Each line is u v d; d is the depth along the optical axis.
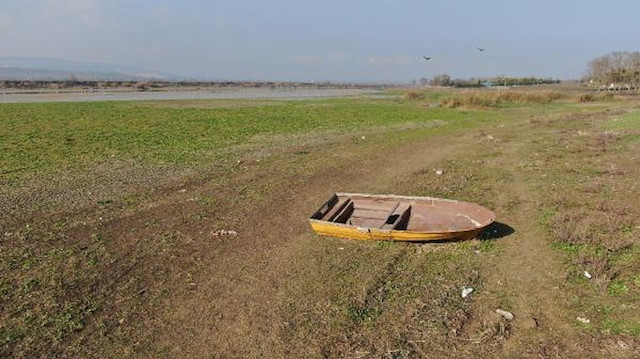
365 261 9.38
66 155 19.88
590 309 7.39
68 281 8.71
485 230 10.39
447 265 9.13
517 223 11.32
